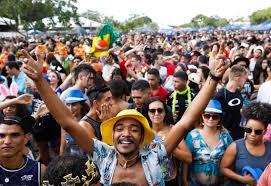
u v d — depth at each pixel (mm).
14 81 8531
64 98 5945
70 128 3441
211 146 4723
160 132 4875
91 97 4773
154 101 4898
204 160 4699
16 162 3293
